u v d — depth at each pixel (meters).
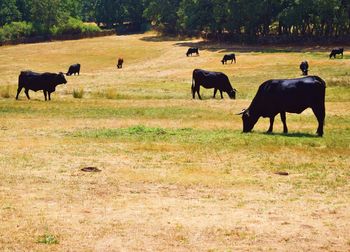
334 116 28.73
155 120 27.22
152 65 68.62
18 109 31.12
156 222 11.21
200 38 104.94
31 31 107.69
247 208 12.23
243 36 93.00
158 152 18.50
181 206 12.38
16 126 24.75
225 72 56.16
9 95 39.38
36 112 30.03
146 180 14.66
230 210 12.08
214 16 94.12
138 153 18.30
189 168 16.11
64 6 127.81
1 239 10.13
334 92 38.75
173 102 34.81
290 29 91.69
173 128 24.36
